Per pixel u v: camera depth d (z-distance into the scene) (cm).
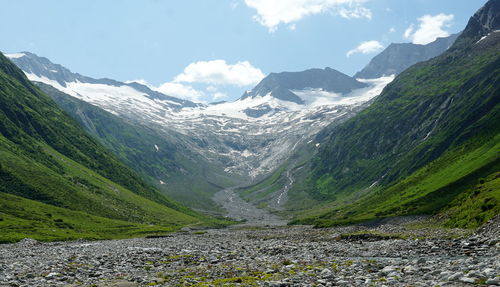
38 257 5500
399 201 15138
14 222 11931
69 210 15775
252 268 3322
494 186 7606
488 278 2016
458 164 15175
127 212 19138
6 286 2814
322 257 4109
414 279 2262
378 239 6356
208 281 2692
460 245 4000
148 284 2736
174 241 9544
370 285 2183
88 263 4322
